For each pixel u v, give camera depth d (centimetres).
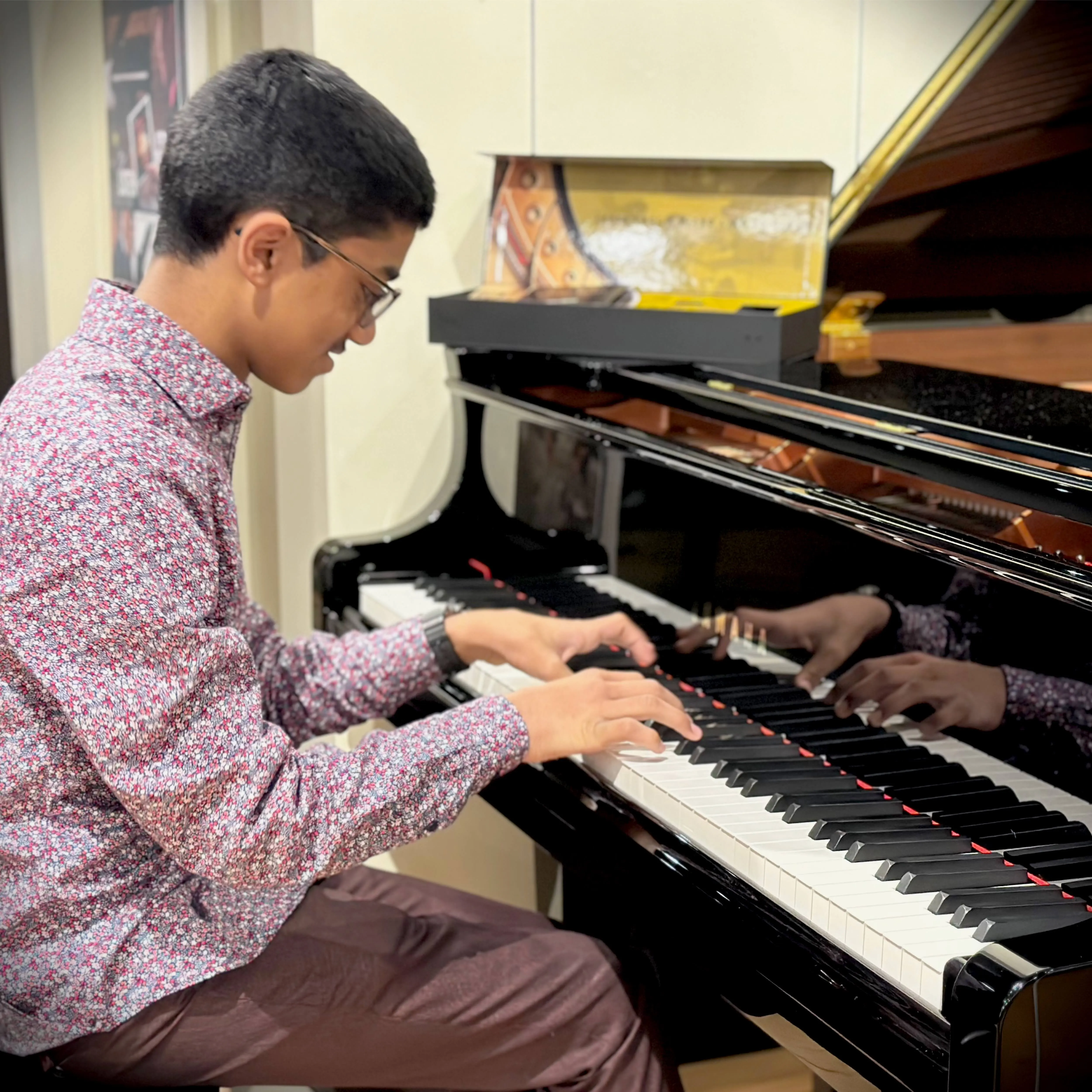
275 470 282
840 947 110
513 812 158
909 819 125
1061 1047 94
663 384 176
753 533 160
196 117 118
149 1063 125
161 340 120
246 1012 126
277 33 248
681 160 212
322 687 155
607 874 142
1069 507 121
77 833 119
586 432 186
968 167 217
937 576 135
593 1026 136
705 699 160
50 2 352
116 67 306
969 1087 94
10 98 398
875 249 227
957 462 133
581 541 192
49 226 383
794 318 196
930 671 136
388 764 122
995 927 104
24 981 120
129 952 121
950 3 225
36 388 116
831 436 149
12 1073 124
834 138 242
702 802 131
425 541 221
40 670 108
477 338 203
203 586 112
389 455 252
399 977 132
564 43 239
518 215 222
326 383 244
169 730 110
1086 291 217
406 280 244
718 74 240
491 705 131
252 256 118
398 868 269
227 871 114
